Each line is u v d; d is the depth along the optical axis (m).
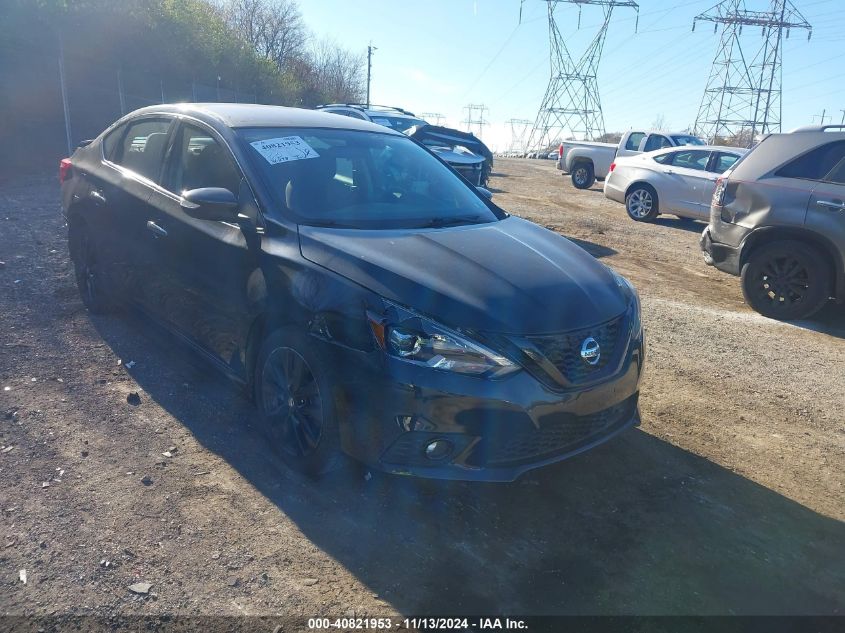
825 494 3.68
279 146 4.03
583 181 20.08
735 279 8.75
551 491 3.52
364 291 3.05
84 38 16.62
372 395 2.96
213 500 3.22
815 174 6.75
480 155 13.37
